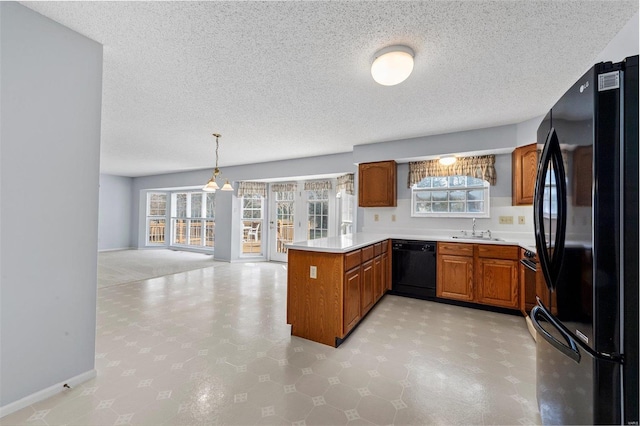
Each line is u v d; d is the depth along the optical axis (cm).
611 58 169
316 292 230
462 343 227
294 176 529
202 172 659
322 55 185
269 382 173
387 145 390
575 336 111
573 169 113
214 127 335
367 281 276
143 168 643
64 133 156
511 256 291
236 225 612
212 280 437
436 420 142
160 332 244
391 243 363
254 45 174
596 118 100
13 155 138
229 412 146
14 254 139
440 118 299
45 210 149
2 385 137
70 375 161
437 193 397
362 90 236
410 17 148
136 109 279
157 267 537
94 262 170
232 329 252
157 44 173
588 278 103
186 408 148
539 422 141
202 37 166
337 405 152
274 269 526
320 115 293
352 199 504
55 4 139
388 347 220
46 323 151
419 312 300
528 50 178
